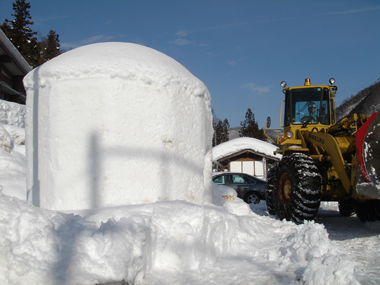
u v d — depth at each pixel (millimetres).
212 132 5883
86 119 4633
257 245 5055
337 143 6035
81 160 4617
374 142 4949
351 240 5539
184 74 5199
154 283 3420
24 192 6691
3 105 11844
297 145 7750
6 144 8695
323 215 8992
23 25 46656
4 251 2848
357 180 4992
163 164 4785
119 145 4613
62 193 4637
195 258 3973
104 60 4719
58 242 3084
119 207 4160
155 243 3793
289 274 3854
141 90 4719
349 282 3262
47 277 2787
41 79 4859
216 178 13734
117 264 3047
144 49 5406
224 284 3539
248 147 24422
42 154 4859
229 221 4809
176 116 4949
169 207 4172
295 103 8312
